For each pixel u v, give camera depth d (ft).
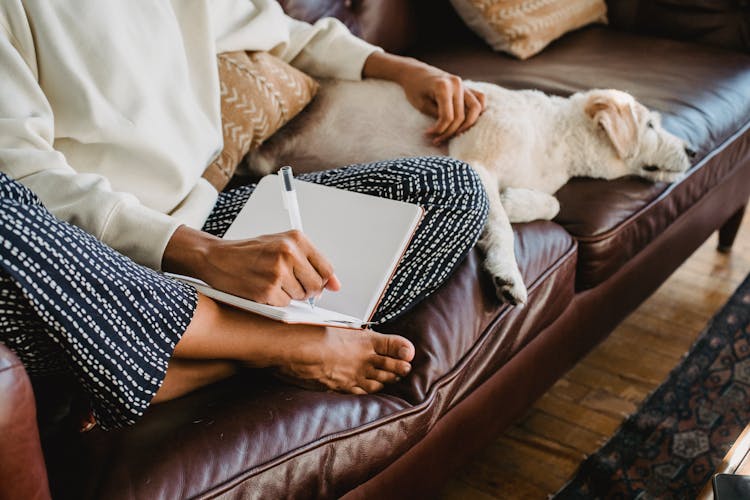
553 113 4.89
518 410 4.35
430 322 3.52
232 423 2.82
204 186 3.78
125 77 3.49
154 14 3.72
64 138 3.45
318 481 2.93
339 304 3.15
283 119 4.58
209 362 3.04
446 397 3.44
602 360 5.47
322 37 5.10
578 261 4.44
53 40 3.34
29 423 2.17
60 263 2.51
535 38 6.13
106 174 3.49
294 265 2.90
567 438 4.75
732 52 6.27
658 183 4.82
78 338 2.54
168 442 2.71
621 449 4.60
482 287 3.79
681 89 5.57
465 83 5.10
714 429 4.74
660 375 5.31
